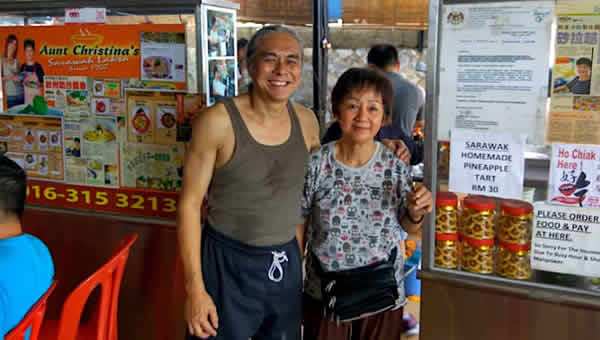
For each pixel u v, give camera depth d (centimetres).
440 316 204
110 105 249
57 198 267
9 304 150
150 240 253
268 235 188
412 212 185
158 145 244
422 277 203
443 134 193
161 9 240
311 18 566
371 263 189
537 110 179
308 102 604
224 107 180
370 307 185
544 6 172
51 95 258
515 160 184
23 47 259
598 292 182
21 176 161
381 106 182
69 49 251
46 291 157
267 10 545
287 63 176
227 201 186
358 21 581
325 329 198
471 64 184
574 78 173
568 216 182
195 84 238
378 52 387
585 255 182
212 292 190
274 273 190
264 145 182
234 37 285
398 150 191
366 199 188
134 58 241
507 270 194
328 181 190
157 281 255
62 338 166
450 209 199
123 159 251
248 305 191
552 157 180
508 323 195
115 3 240
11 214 160
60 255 271
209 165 182
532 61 177
